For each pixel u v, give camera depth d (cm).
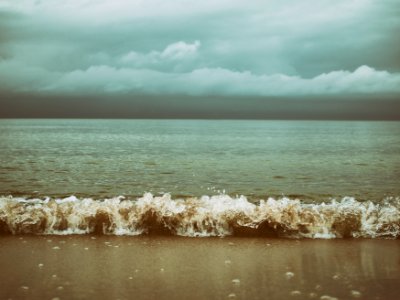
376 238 846
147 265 680
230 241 823
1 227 868
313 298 554
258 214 880
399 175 2300
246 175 2311
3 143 5516
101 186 1864
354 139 7494
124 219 889
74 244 795
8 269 657
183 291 574
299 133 11544
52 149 4419
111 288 583
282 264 689
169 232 873
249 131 13700
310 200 1563
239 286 593
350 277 631
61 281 608
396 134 10450
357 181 2067
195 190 1798
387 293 571
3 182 1931
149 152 4119
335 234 859
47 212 891
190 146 5272
